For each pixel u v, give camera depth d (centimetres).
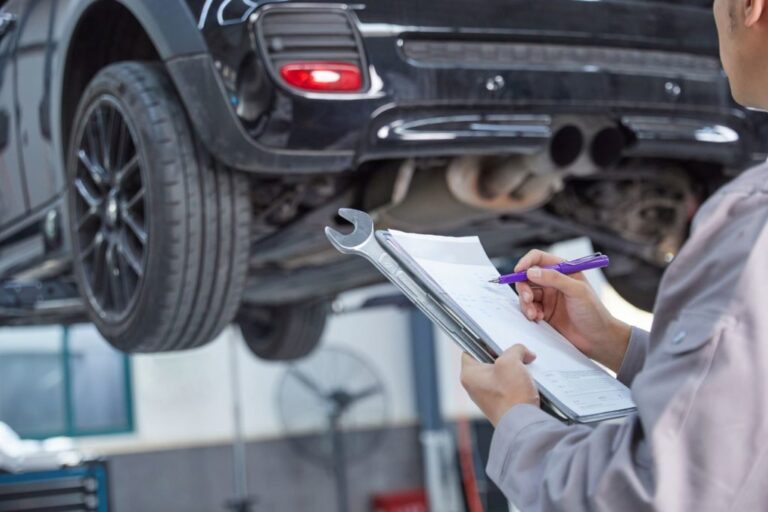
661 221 312
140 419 904
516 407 111
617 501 94
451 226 289
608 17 260
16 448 367
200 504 907
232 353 812
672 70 267
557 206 308
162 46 238
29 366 888
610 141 262
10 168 321
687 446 92
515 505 105
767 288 93
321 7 234
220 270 245
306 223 280
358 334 987
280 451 928
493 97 244
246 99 230
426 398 953
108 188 263
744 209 98
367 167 269
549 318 140
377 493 955
